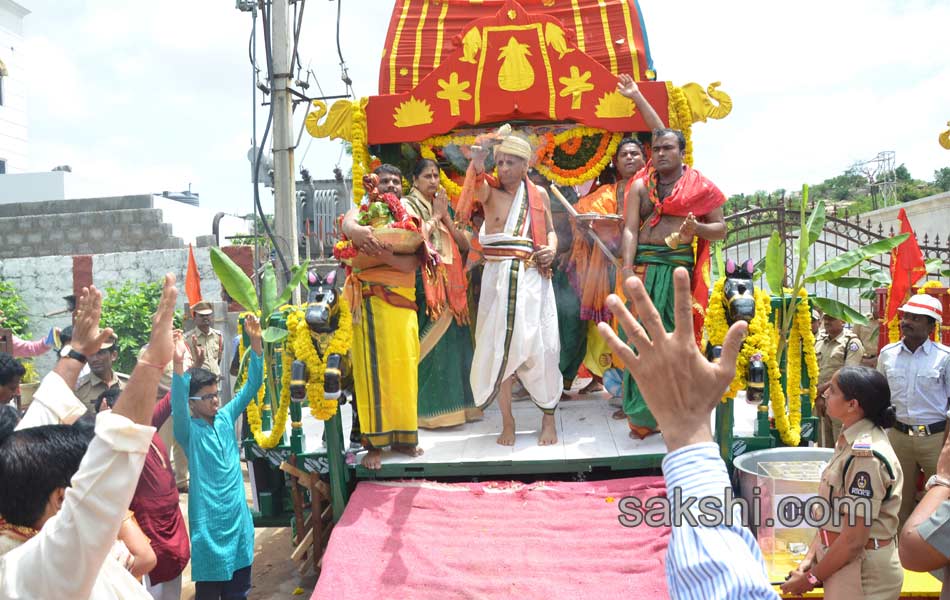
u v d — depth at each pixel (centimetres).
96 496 169
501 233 476
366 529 410
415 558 389
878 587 340
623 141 548
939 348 569
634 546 389
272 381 514
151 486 432
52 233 1422
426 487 443
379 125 549
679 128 535
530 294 474
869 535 338
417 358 471
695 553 163
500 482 450
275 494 540
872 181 2591
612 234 553
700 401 171
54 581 171
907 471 582
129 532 293
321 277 448
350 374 470
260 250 1155
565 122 573
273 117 877
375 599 370
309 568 575
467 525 412
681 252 480
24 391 959
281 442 505
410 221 456
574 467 452
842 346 792
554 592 364
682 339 171
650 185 484
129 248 1409
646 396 173
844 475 347
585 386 650
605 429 512
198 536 457
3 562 176
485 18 547
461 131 571
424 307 537
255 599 558
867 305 1345
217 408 473
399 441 461
